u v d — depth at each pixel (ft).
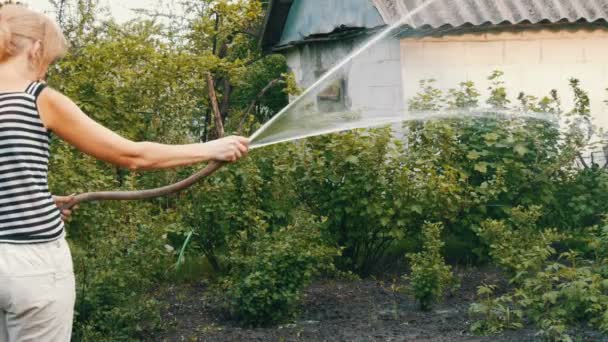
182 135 30.91
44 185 10.37
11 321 10.31
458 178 28.19
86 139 10.65
